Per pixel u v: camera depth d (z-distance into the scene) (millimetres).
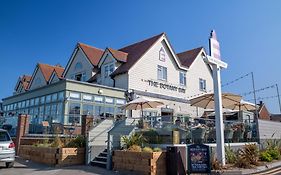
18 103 27109
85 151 14602
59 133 17625
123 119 14867
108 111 22484
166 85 27281
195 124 15945
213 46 12641
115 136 13430
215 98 12344
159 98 26141
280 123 20297
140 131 14562
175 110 27297
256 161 12477
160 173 10859
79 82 21141
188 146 10688
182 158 11031
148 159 10805
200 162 10500
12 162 13672
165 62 27812
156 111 25547
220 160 11734
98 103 21984
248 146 13508
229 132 15109
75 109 20625
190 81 30016
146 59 26047
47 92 22609
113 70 25922
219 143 11891
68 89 20531
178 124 14953
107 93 22656
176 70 28766
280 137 19938
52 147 14789
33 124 19031
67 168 13188
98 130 14859
